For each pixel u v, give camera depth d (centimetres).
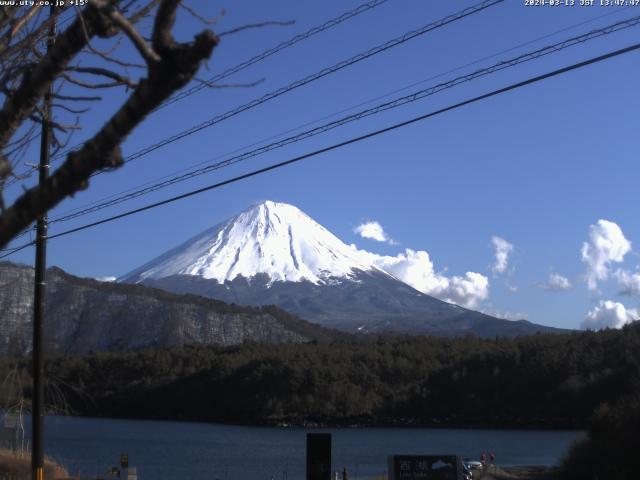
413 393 12350
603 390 10562
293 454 7588
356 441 9325
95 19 590
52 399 2364
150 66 512
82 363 13000
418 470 2405
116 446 8062
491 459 6159
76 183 554
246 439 9312
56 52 607
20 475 2828
